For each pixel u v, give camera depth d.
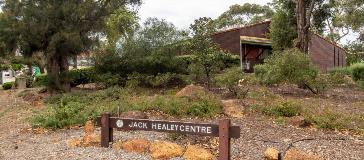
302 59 15.28
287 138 8.16
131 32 22.44
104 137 7.53
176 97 12.50
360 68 18.25
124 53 18.98
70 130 9.78
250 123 9.66
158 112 11.17
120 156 6.87
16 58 29.48
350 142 7.87
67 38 16.58
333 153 7.00
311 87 15.57
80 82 20.83
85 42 18.34
